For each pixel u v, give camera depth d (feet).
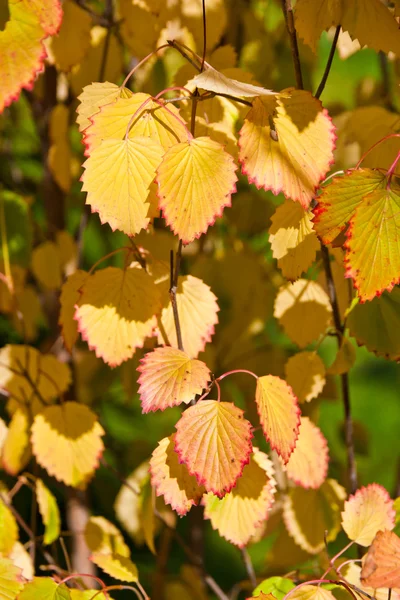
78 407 3.65
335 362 3.51
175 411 6.22
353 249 2.92
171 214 2.90
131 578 3.40
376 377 12.44
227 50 3.68
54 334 4.92
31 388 3.95
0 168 5.58
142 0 3.68
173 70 3.94
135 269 3.24
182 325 3.28
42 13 2.92
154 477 3.02
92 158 2.94
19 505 5.26
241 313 4.51
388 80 4.29
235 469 2.93
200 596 4.57
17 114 5.37
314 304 3.56
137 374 4.02
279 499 3.93
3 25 2.91
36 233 4.84
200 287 3.31
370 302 3.39
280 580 3.29
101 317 3.20
